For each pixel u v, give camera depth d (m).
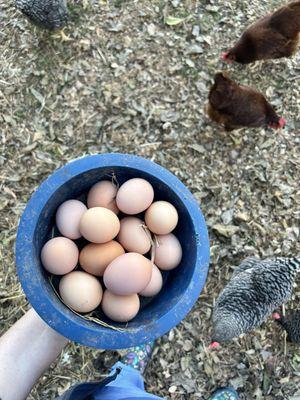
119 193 0.40
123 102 0.66
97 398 0.41
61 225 0.40
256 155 0.66
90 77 0.67
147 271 0.38
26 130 0.65
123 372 0.51
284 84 0.69
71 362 0.58
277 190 0.65
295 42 0.64
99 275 0.40
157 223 0.40
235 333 0.52
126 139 0.65
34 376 0.44
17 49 0.68
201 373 0.59
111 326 0.39
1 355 0.43
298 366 0.60
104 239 0.39
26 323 0.46
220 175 0.65
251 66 0.69
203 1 0.71
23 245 0.37
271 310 0.53
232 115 0.61
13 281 0.59
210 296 0.61
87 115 0.66
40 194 0.38
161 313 0.39
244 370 0.59
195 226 0.40
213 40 0.70
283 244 0.63
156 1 0.71
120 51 0.68
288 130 0.67
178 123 0.66
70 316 0.37
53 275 0.40
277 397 0.59
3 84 0.66
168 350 0.59
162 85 0.67
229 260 0.62
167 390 0.58
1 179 0.63
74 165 0.39
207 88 0.67
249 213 0.63
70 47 0.68
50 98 0.66
